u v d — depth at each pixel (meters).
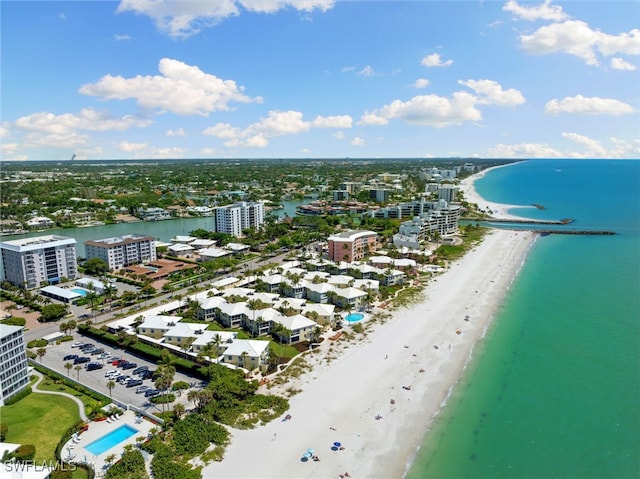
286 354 130.88
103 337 139.75
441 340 142.12
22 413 100.81
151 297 183.38
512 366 125.62
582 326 153.38
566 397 110.25
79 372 120.38
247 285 193.88
